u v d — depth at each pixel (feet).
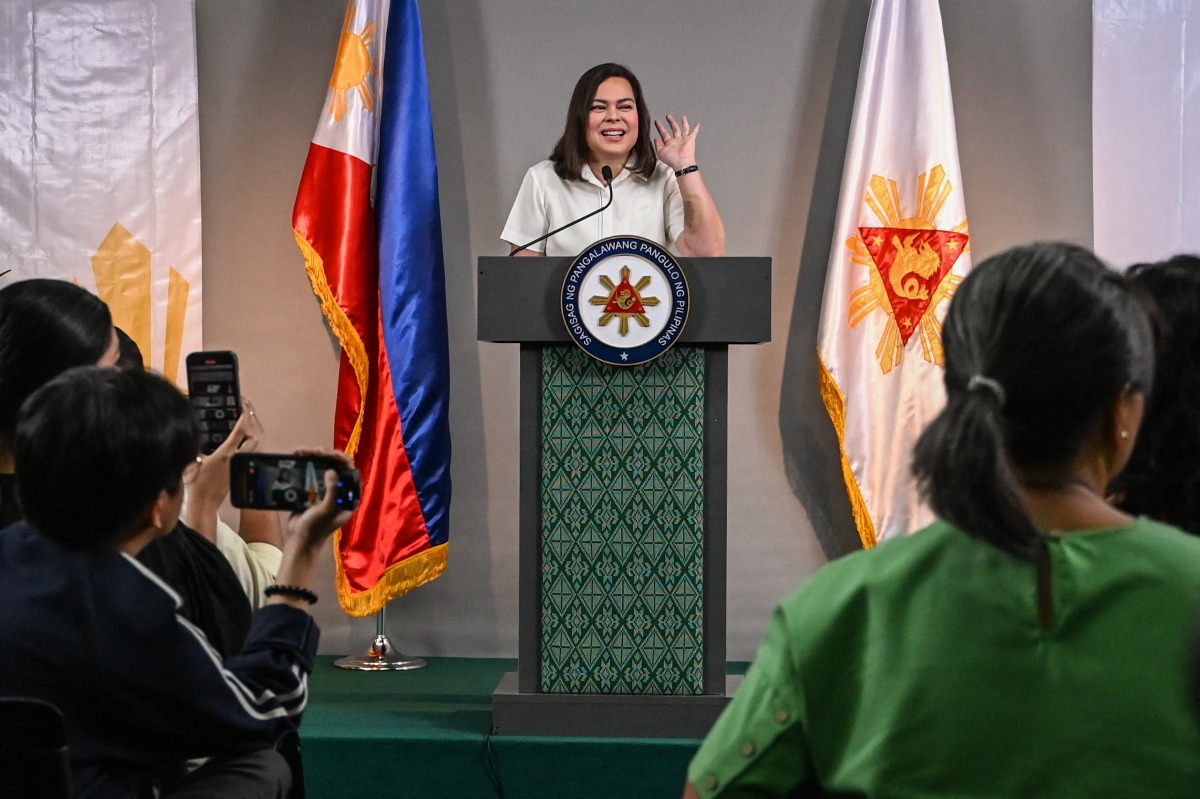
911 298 17.95
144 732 6.69
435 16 19.31
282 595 7.22
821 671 4.28
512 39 19.26
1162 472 6.22
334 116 17.89
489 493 19.33
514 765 13.51
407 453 17.48
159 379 6.97
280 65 19.47
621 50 19.21
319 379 19.49
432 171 17.89
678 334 12.82
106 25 19.10
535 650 13.61
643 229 16.05
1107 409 4.26
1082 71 19.02
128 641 6.50
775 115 19.12
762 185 19.16
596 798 13.39
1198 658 3.43
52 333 8.21
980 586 4.06
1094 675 3.87
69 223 18.98
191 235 19.04
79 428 6.49
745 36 19.12
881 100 18.16
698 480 13.43
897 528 17.88
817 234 19.13
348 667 18.28
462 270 19.35
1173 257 6.61
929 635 4.08
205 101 19.54
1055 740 3.85
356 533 17.63
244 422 8.56
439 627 19.38
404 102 17.85
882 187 18.12
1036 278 4.22
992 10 19.12
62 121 19.04
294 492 7.14
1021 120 19.10
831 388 17.93
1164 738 3.76
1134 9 18.35
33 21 19.08
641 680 13.55
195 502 8.50
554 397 13.47
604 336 12.87
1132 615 3.91
